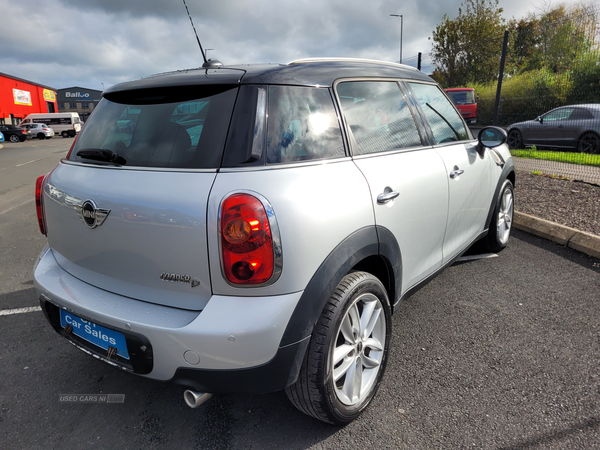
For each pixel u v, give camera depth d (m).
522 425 2.01
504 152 4.00
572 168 8.39
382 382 2.36
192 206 1.63
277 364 1.67
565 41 14.68
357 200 1.95
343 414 1.97
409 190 2.34
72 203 1.98
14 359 2.70
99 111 2.28
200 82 1.90
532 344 2.67
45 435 2.06
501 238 4.11
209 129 1.77
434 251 2.80
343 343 2.07
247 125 1.74
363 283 1.95
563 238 4.38
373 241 2.02
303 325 1.70
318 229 1.73
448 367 2.47
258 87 1.84
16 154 21.06
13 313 3.32
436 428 2.01
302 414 2.17
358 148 2.15
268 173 1.69
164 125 1.91
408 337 2.80
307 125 1.94
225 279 1.62
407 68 2.99
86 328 1.94
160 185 1.73
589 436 1.93
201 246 1.62
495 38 28.06
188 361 1.64
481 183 3.41
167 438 2.02
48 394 2.37
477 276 3.70
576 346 2.63
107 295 1.91
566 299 3.23
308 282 1.71
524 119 13.91
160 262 1.73
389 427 2.04
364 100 2.35
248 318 1.60
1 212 7.11
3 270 4.26
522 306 3.15
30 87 55.44
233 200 1.59
